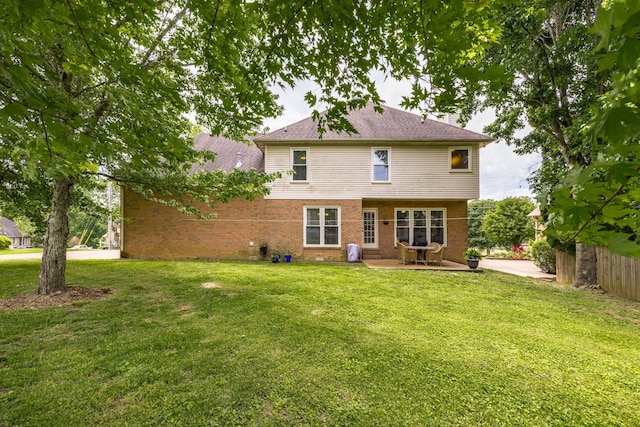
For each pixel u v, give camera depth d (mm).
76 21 1529
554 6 6469
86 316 4402
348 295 5754
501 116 8195
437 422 2211
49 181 7414
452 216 11648
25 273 7906
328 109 2271
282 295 5684
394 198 10891
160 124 2771
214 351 3268
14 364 2973
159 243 11023
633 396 2578
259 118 2654
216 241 11055
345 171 11000
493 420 2242
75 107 1587
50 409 2301
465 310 4949
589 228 894
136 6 1916
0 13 1267
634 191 748
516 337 3820
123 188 10984
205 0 1969
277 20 1838
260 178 6977
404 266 9461
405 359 3137
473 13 1696
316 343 3490
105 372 2828
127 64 1873
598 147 821
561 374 2920
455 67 1420
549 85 6977
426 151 10836
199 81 3896
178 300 5285
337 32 1793
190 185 6594
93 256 12320
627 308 5465
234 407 2344
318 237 11023
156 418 2213
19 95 1377
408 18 1596
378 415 2271
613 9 623
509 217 18453
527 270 10102
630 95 693
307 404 2387
